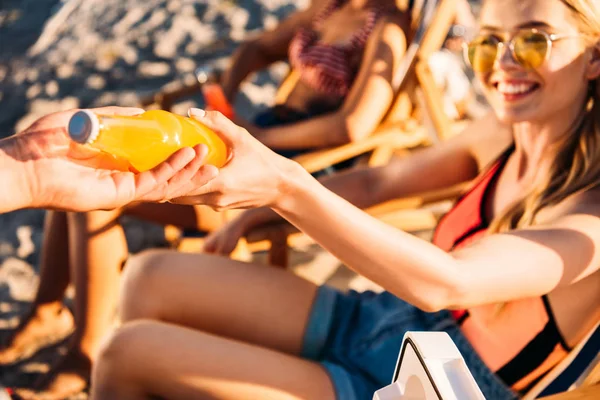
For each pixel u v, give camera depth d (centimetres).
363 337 175
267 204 133
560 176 159
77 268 232
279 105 331
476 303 141
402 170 208
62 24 604
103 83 498
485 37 162
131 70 510
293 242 220
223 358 157
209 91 301
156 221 248
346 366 171
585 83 160
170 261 184
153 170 112
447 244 186
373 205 211
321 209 132
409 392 102
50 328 266
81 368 234
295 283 181
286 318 177
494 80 164
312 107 320
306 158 280
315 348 176
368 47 303
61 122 114
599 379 143
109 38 553
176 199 125
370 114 289
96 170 113
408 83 303
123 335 161
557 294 152
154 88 485
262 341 178
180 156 111
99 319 233
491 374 164
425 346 98
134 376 158
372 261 137
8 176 108
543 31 155
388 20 304
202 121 121
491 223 173
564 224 147
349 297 185
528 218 160
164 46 532
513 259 140
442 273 136
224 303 178
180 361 156
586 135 158
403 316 176
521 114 162
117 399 160
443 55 359
